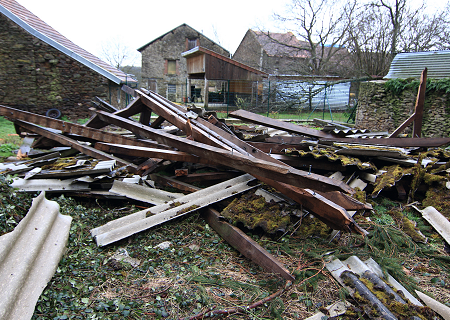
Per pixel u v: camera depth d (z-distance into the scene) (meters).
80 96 15.05
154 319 2.50
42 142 5.97
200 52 19.31
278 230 3.54
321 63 27.73
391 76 13.84
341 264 3.12
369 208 3.47
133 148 4.36
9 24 13.88
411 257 3.54
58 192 4.34
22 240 2.84
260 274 3.15
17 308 2.24
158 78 31.59
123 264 3.15
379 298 2.64
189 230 3.86
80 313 2.46
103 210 4.22
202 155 4.04
